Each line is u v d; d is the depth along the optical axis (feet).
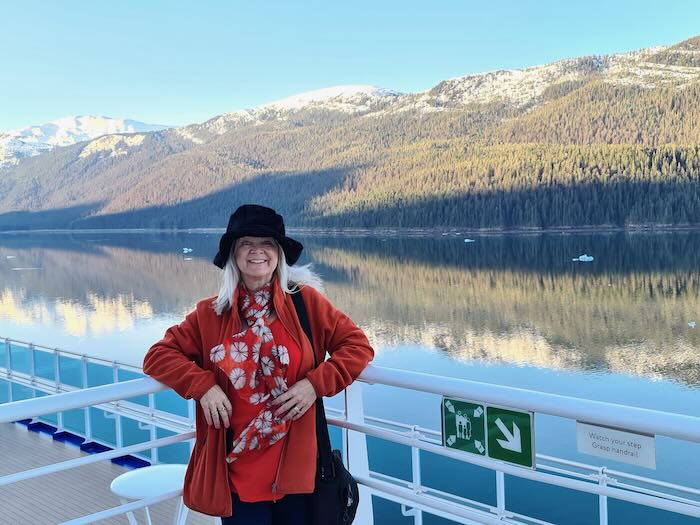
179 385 4.55
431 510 5.58
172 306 199.93
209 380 4.51
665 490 29.04
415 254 291.99
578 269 228.84
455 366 114.83
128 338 149.79
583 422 3.55
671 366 108.27
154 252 401.90
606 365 111.04
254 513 4.61
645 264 228.02
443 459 28.07
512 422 3.88
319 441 4.65
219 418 4.52
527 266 242.17
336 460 4.71
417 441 4.50
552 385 100.78
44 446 15.96
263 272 4.60
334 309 4.88
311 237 395.75
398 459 26.37
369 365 4.79
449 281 221.25
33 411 4.20
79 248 459.73
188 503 4.74
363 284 221.25
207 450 4.59
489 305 177.99
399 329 150.51
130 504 4.80
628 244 274.16
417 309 176.14
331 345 4.84
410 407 55.57
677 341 126.00
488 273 232.94
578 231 331.98
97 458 4.50
